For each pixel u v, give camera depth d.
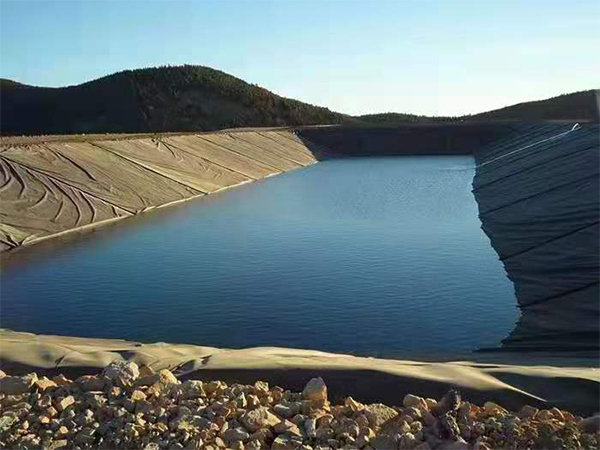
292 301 17.42
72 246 24.69
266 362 8.57
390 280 19.28
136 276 20.23
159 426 6.34
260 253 23.25
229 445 6.09
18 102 100.19
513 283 18.45
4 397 7.11
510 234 24.30
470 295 17.50
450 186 44.22
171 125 93.75
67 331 15.38
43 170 32.41
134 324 15.77
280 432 6.33
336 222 29.73
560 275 17.78
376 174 54.69
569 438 5.93
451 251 22.97
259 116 99.25
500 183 37.59
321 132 80.94
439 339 14.34
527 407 6.90
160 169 41.94
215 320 15.99
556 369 8.71
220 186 44.47
